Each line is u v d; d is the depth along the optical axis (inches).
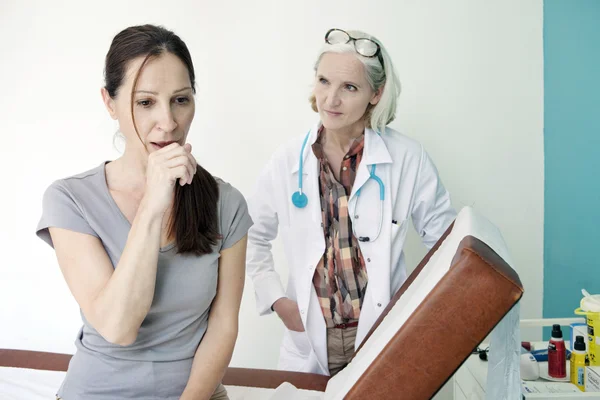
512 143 99.7
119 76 45.1
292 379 63.2
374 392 33.0
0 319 113.4
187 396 47.6
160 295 46.8
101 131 108.2
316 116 102.4
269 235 79.0
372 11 99.2
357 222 69.4
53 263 111.1
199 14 103.6
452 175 101.1
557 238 99.3
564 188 97.4
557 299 100.2
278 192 72.9
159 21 104.8
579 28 93.2
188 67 46.8
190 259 47.6
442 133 100.3
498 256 33.7
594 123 92.4
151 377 47.8
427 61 99.0
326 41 65.9
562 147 96.9
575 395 55.6
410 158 72.0
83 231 45.8
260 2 101.8
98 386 47.3
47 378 64.2
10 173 111.0
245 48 103.1
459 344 32.1
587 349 63.7
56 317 112.2
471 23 97.7
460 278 31.8
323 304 69.6
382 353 33.1
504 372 38.2
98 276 45.0
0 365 67.9
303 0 100.7
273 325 106.7
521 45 97.6
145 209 43.2
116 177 48.1
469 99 99.2
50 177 110.3
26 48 108.3
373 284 68.5
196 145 106.2
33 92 109.0
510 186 100.6
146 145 46.1
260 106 103.8
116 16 105.6
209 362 49.4
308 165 70.8
